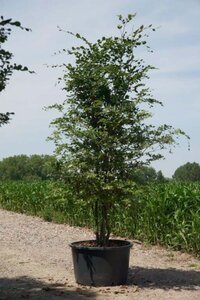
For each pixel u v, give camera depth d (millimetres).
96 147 7680
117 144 7621
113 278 7383
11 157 90375
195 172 73062
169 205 11500
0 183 25859
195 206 11094
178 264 9422
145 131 7699
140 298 6719
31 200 19719
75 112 7887
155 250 10930
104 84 7797
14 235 13492
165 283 7730
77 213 15438
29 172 84812
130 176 7730
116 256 7375
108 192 7469
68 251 10930
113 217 13000
